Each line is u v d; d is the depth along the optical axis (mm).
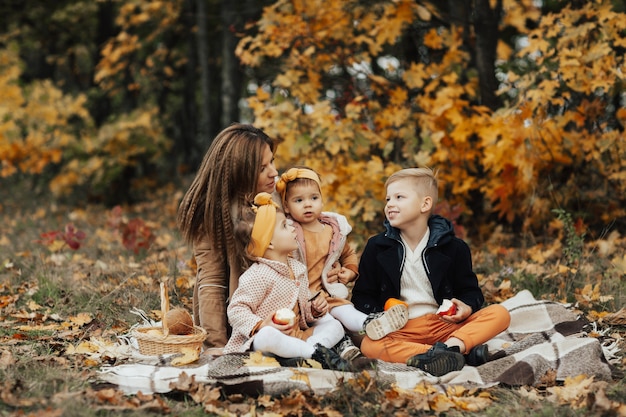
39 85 10781
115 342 4223
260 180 3938
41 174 13367
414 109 6809
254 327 3592
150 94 14086
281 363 3576
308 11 6691
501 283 5348
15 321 4715
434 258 3883
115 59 10570
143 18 10906
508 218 6637
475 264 6055
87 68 15852
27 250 7211
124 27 11070
